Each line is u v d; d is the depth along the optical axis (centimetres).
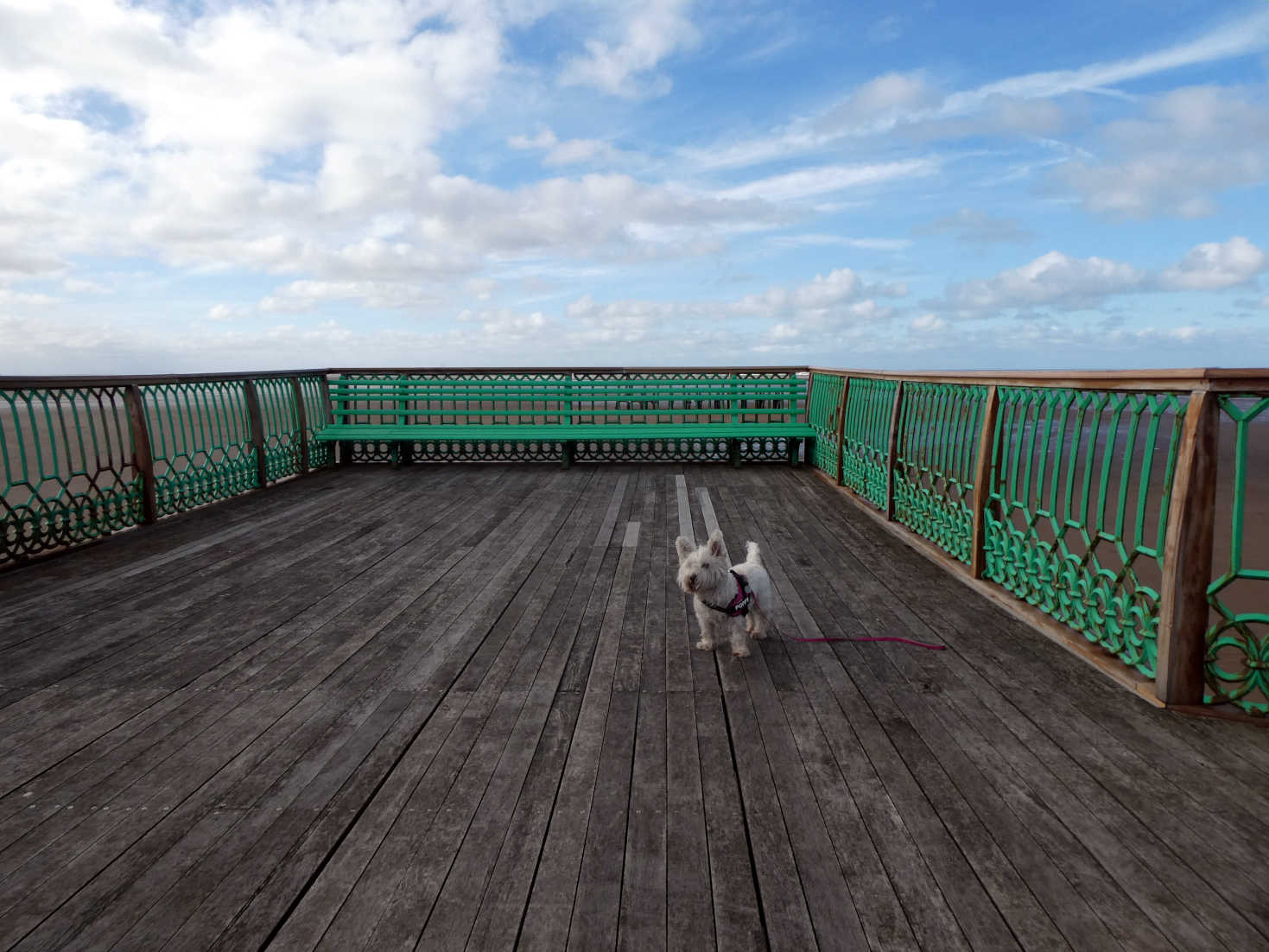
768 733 282
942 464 534
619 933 181
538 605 440
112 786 247
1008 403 441
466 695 317
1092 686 320
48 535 552
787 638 384
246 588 474
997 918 185
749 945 176
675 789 243
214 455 763
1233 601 520
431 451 1070
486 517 687
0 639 386
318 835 220
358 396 1057
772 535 616
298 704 309
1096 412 345
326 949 176
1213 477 280
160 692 321
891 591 462
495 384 1062
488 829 222
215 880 201
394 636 389
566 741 276
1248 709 289
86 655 364
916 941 177
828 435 895
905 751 267
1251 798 235
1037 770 253
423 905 191
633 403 1062
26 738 281
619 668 346
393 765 261
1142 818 225
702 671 341
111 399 622
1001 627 396
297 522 671
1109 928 181
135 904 192
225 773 255
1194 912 186
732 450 1003
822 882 198
